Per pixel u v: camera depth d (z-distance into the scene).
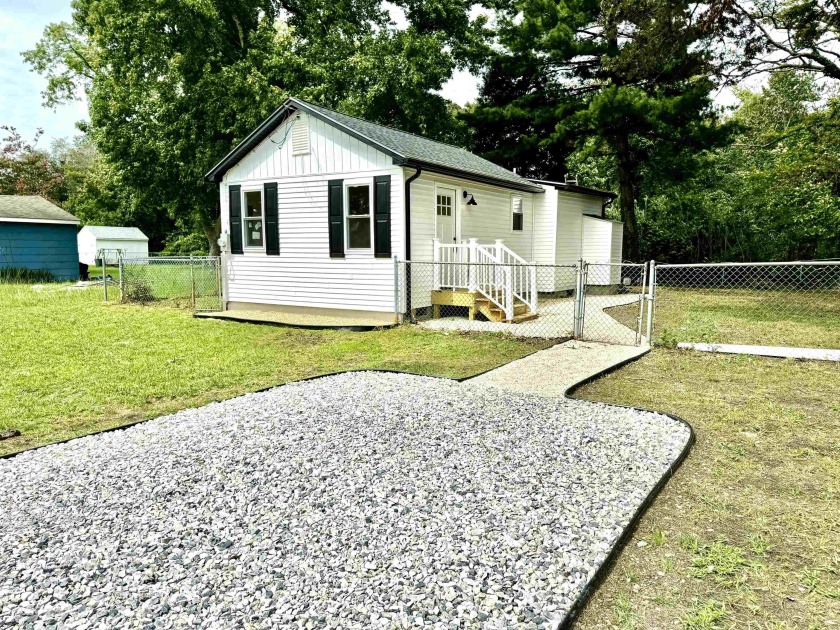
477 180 11.01
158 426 4.46
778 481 3.40
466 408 4.75
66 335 8.70
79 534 2.76
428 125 20.91
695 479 3.44
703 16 12.35
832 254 15.66
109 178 23.56
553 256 14.09
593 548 2.57
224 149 17.56
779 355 6.98
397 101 19.78
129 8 16.94
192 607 2.16
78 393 5.57
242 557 2.52
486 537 2.66
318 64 18.83
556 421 4.41
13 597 2.24
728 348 7.26
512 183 12.19
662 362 6.78
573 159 21.86
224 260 11.84
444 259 10.58
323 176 10.21
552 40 17.52
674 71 15.88
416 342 8.09
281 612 2.12
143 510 2.99
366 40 20.02
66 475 3.49
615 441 3.96
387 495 3.12
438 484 3.25
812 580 2.39
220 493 3.18
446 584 2.29
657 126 15.84
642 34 13.25
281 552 2.55
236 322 10.15
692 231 20.64
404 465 3.53
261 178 11.10
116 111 17.70
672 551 2.64
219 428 4.33
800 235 16.36
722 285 18.12
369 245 9.88
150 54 16.98
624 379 5.97
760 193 16.11
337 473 3.42
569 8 17.86
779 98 22.62
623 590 2.34
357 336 8.66
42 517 2.94
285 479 3.34
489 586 2.28
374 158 9.51
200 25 17.12
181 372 6.43
